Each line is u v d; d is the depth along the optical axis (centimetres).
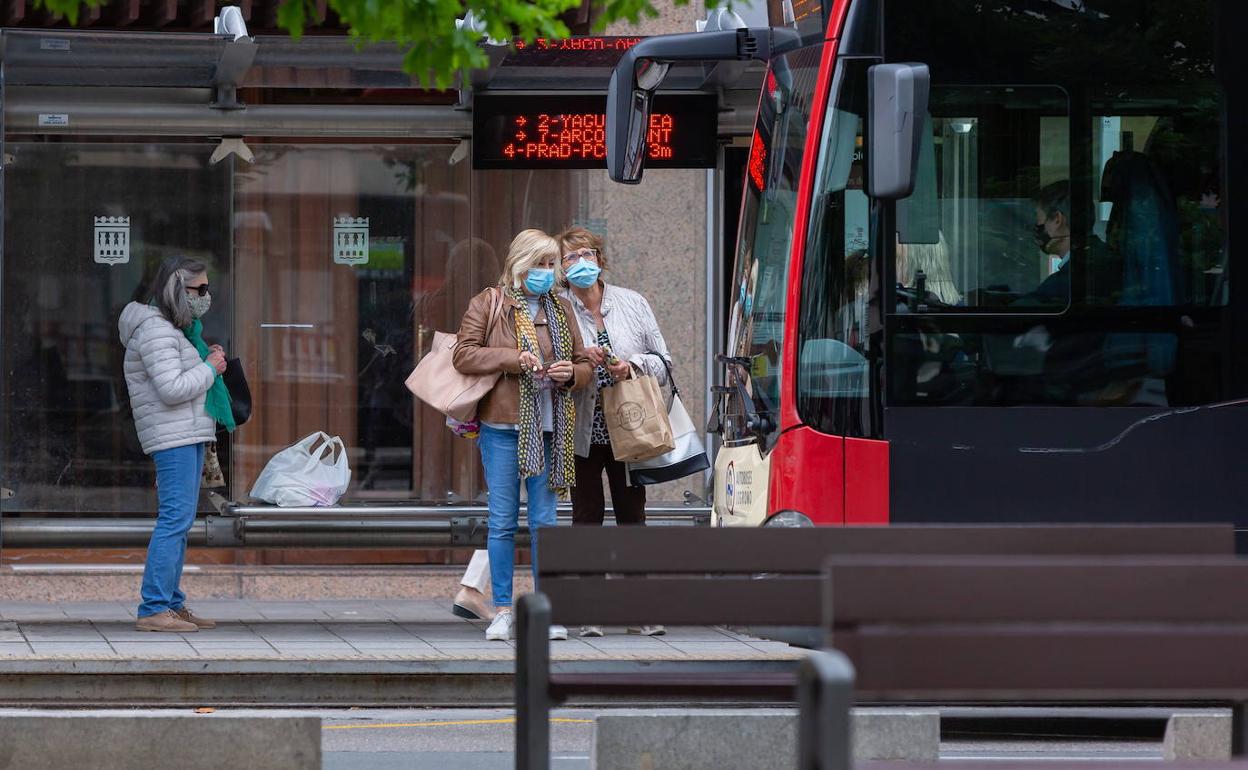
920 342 2925
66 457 4297
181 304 3581
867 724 1983
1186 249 2939
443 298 4397
